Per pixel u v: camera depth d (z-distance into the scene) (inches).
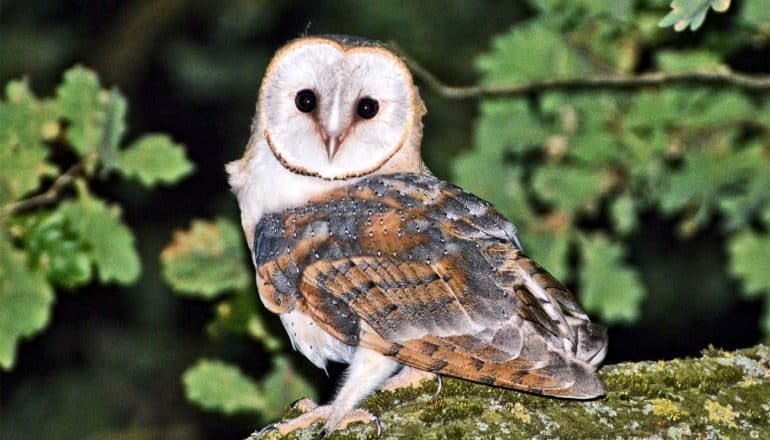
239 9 689.0
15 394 651.5
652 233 634.2
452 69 665.6
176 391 653.9
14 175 452.1
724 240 631.8
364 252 366.6
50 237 453.7
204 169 689.0
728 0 334.3
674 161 514.3
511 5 668.7
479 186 502.0
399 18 673.6
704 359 339.3
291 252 379.2
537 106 509.0
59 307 658.2
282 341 512.4
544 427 315.9
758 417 320.8
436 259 354.6
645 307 634.2
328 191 399.5
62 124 478.3
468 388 336.8
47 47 687.1
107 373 656.4
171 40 701.9
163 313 660.7
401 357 350.0
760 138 498.0
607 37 494.3
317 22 686.5
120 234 463.5
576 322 336.8
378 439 317.4
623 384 328.8
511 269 344.8
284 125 404.2
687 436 315.0
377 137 403.5
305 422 350.0
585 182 500.1
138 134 697.0
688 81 481.1
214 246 501.7
